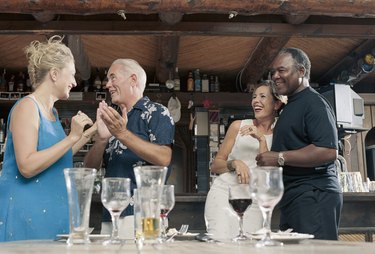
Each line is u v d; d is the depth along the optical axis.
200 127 6.52
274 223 3.47
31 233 1.85
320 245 1.21
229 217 2.48
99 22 4.11
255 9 3.56
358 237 3.56
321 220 2.11
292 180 2.21
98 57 6.02
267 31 4.19
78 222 1.27
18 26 4.07
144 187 1.26
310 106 2.23
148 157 2.15
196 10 3.58
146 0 3.47
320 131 2.15
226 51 5.98
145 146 2.14
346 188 3.73
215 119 6.50
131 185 2.23
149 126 2.31
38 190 1.89
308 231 2.11
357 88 7.21
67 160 2.03
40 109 1.97
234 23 4.16
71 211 1.27
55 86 2.07
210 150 6.42
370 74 6.91
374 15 3.70
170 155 2.26
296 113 2.28
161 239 1.33
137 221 1.45
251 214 2.42
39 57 2.05
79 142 2.23
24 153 1.81
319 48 6.03
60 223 1.92
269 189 1.17
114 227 1.33
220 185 2.58
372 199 3.53
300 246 1.17
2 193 1.88
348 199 3.52
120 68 2.42
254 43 5.69
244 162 2.62
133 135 2.13
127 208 2.10
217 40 5.61
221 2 3.51
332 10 3.62
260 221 2.42
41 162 1.81
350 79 6.32
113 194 1.31
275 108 2.70
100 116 2.08
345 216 3.57
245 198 1.42
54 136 1.99
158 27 4.12
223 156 2.69
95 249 1.09
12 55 5.89
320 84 7.03
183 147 7.73
